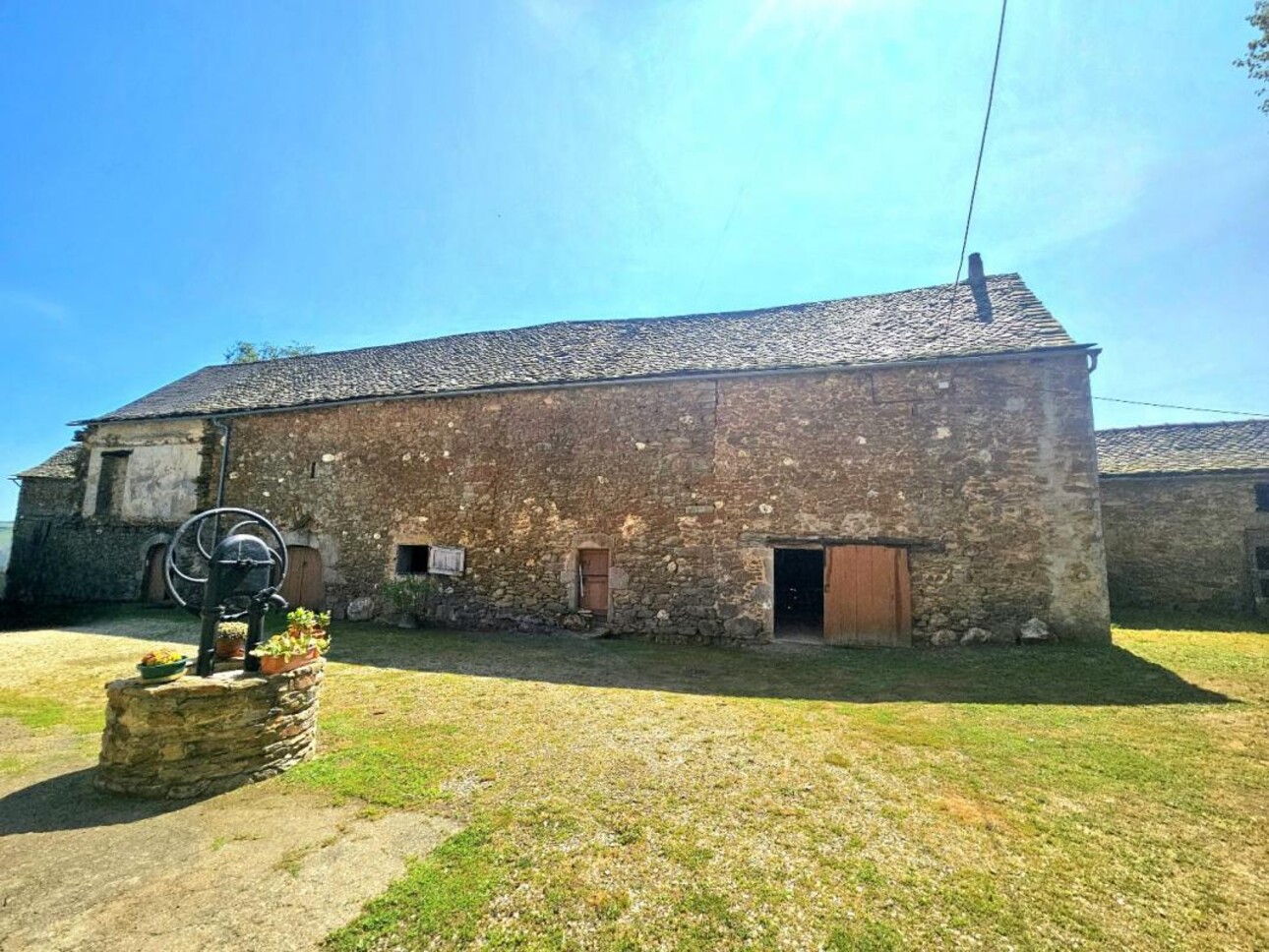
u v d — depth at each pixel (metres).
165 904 2.60
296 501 11.96
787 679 6.47
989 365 8.14
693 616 8.92
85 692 6.12
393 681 6.41
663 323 12.28
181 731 3.70
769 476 8.87
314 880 2.76
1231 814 3.23
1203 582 10.73
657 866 2.82
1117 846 2.95
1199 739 4.31
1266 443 11.48
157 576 13.66
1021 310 8.98
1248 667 6.32
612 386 9.87
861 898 2.56
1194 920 2.41
